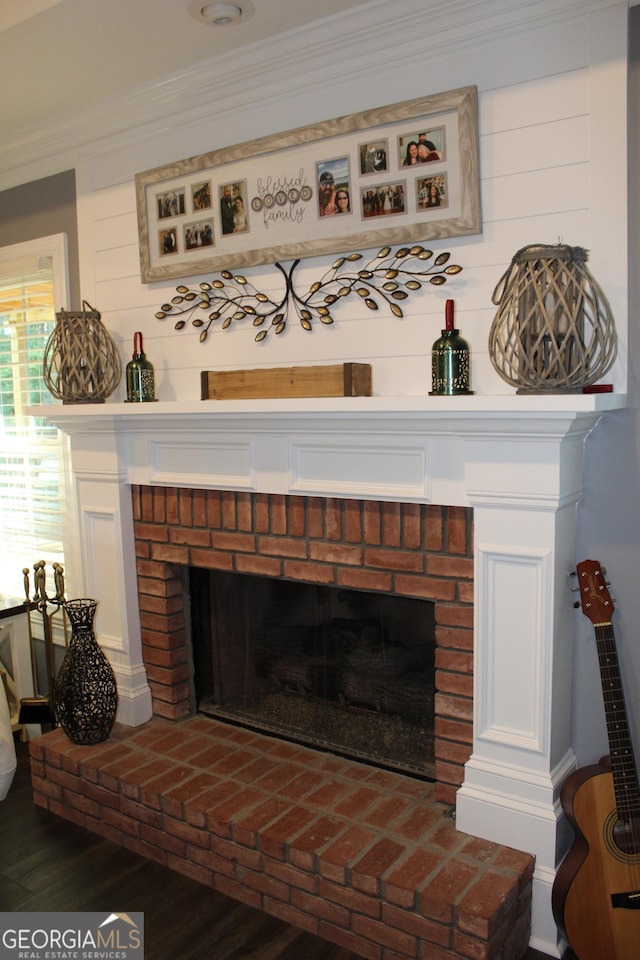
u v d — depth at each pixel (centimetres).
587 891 174
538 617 180
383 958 179
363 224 205
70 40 206
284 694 257
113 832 234
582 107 174
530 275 166
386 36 195
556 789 184
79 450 268
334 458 210
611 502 184
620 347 175
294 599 251
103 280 273
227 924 195
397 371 207
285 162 217
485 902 166
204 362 249
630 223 172
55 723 289
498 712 190
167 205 245
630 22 168
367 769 231
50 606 316
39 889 210
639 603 184
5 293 315
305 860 189
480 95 186
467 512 193
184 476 246
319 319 220
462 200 188
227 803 212
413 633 229
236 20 197
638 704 186
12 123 270
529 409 161
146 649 271
